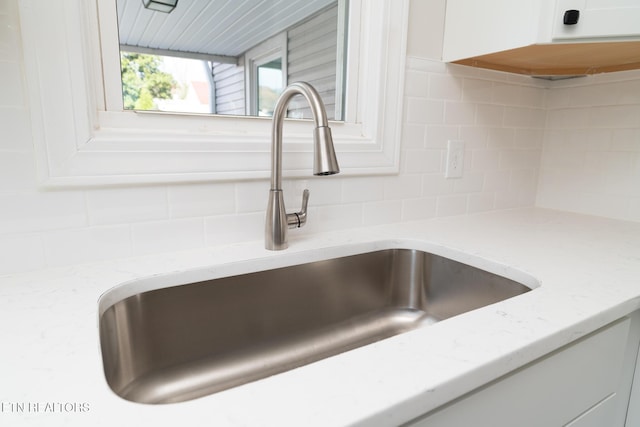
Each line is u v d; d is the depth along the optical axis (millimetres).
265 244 848
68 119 667
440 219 1189
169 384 699
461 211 1246
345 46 1023
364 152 1002
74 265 721
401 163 1083
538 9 836
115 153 712
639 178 1164
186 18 936
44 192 675
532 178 1414
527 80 1302
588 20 813
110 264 734
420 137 1103
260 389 367
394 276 990
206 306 745
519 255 828
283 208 830
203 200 826
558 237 988
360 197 1036
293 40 1276
